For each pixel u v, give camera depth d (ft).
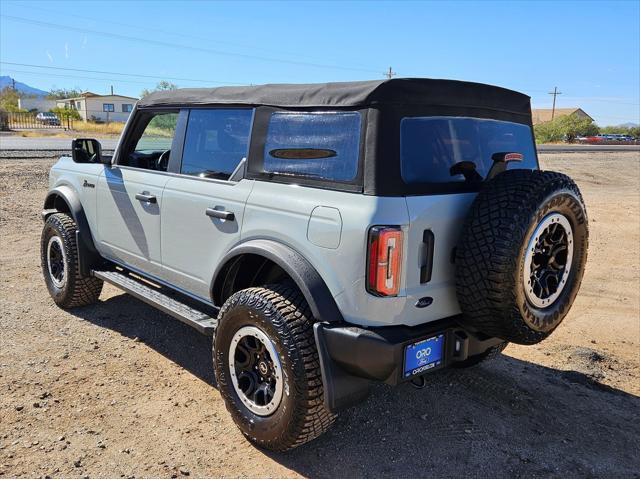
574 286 10.44
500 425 11.93
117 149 15.67
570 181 9.71
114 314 17.44
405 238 8.98
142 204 14.14
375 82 9.39
